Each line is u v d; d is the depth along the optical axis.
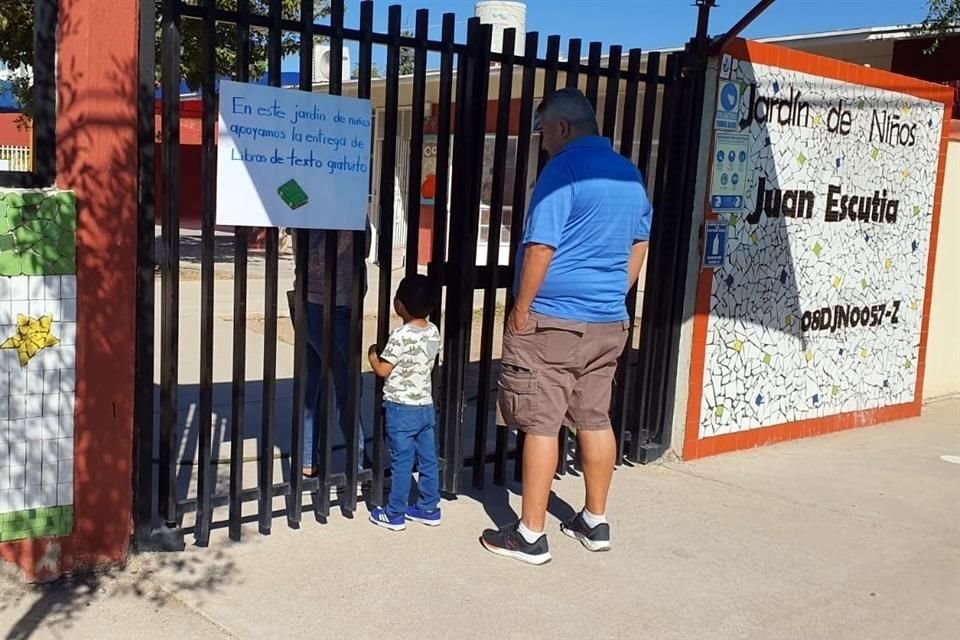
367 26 3.99
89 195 3.38
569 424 4.23
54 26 3.29
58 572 3.55
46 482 3.48
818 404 6.51
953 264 7.87
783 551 4.39
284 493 4.23
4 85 10.99
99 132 3.37
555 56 4.63
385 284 4.30
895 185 6.67
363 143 4.05
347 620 3.44
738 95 5.44
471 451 5.65
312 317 4.66
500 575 3.91
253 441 5.57
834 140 6.12
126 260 3.50
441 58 4.27
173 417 3.79
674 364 5.56
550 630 3.47
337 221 4.03
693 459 5.71
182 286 11.77
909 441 6.61
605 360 4.13
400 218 17.58
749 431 6.05
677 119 5.21
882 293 6.81
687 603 3.78
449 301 4.56
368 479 4.48
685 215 5.38
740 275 5.73
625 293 4.19
